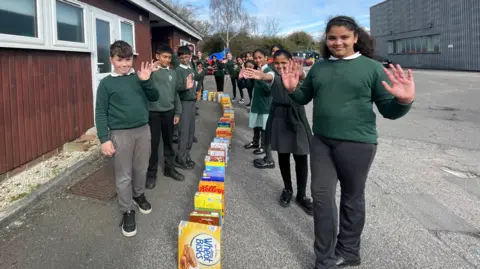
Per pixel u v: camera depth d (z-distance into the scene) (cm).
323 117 233
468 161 498
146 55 935
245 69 333
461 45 2683
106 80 286
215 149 471
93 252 269
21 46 413
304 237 294
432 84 1574
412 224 313
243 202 364
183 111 454
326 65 236
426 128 722
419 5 3209
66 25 529
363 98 220
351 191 237
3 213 313
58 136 504
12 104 407
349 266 251
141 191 331
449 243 282
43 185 376
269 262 258
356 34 227
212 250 237
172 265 254
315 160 243
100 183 405
